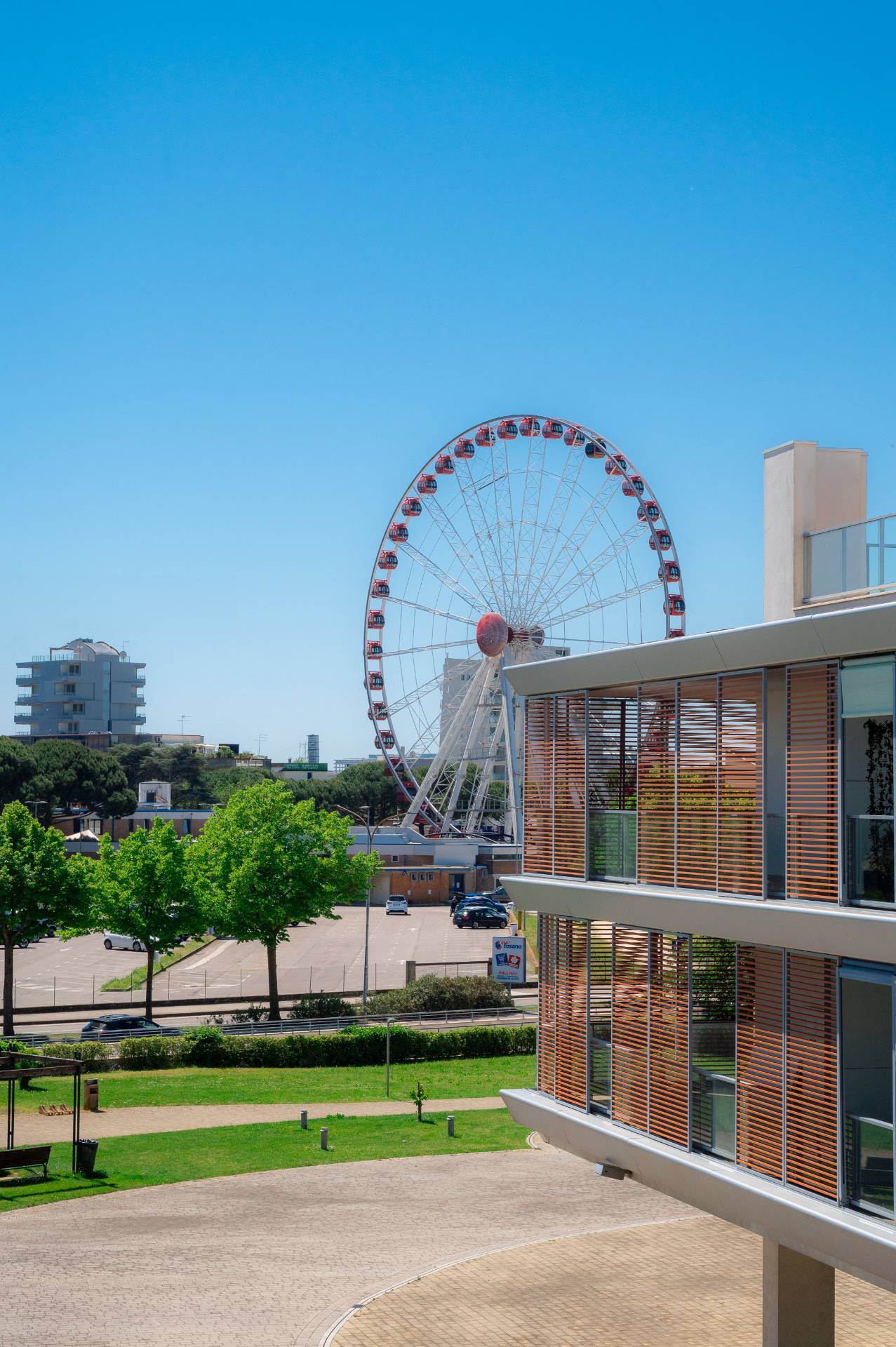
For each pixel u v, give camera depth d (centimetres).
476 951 8556
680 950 1756
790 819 1534
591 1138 1833
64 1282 2341
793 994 1537
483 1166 3291
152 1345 2048
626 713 1933
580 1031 1928
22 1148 2989
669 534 8306
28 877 5131
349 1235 2672
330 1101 4116
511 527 8250
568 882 1900
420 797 8888
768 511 1936
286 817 5578
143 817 15300
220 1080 4419
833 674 1477
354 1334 2111
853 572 1761
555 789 1975
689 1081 1686
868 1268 1381
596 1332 2120
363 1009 5775
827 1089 1478
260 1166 3234
